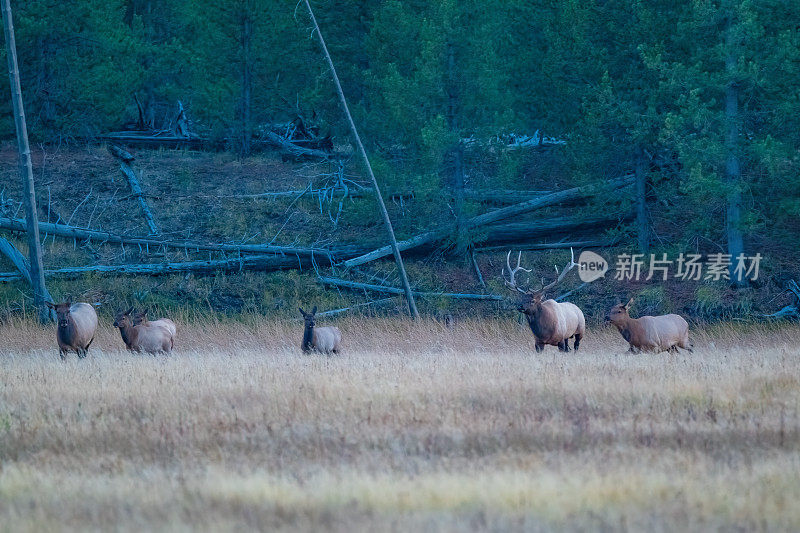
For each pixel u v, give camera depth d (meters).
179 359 67.31
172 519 25.48
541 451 33.62
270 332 95.94
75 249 119.25
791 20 104.56
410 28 120.19
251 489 28.66
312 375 53.88
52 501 27.89
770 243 113.50
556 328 71.81
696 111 98.56
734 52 100.06
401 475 30.17
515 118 115.62
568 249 117.00
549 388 46.97
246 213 126.44
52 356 74.25
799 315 101.50
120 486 29.56
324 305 110.44
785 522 24.98
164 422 39.91
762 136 102.75
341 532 24.20
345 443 35.22
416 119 111.06
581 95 112.88
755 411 40.59
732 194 97.94
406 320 100.88
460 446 34.50
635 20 109.69
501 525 24.52
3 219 120.06
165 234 121.69
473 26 111.94
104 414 42.34
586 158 108.69
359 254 116.88
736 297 104.50
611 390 45.91
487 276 114.56
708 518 25.28
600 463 31.16
